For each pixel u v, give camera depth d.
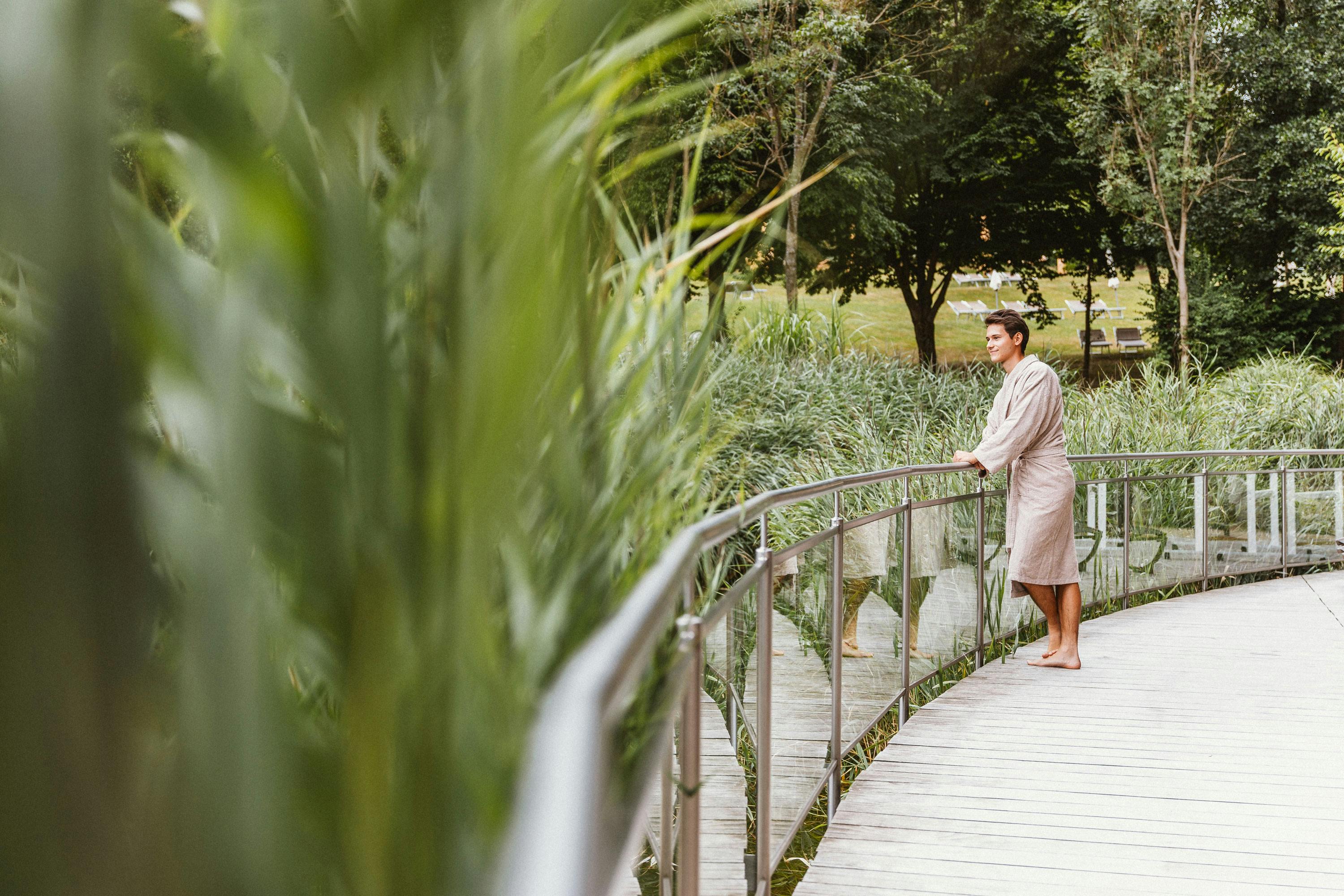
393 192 0.57
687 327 1.37
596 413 0.98
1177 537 7.47
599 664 0.61
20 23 0.32
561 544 0.93
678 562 1.06
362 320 0.53
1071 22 20.27
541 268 0.60
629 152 0.98
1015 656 5.44
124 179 0.48
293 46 0.43
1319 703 4.49
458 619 0.54
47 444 0.34
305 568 0.56
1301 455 8.95
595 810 0.44
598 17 0.55
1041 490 4.94
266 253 0.49
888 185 17.94
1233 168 20.02
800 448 6.85
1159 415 9.39
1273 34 19.80
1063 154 21.75
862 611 3.69
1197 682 4.86
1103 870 2.82
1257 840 3.02
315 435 0.57
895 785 3.50
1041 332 35.00
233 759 0.43
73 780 0.35
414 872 0.53
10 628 0.34
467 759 0.60
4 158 0.32
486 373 0.54
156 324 0.47
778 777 2.61
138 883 0.37
